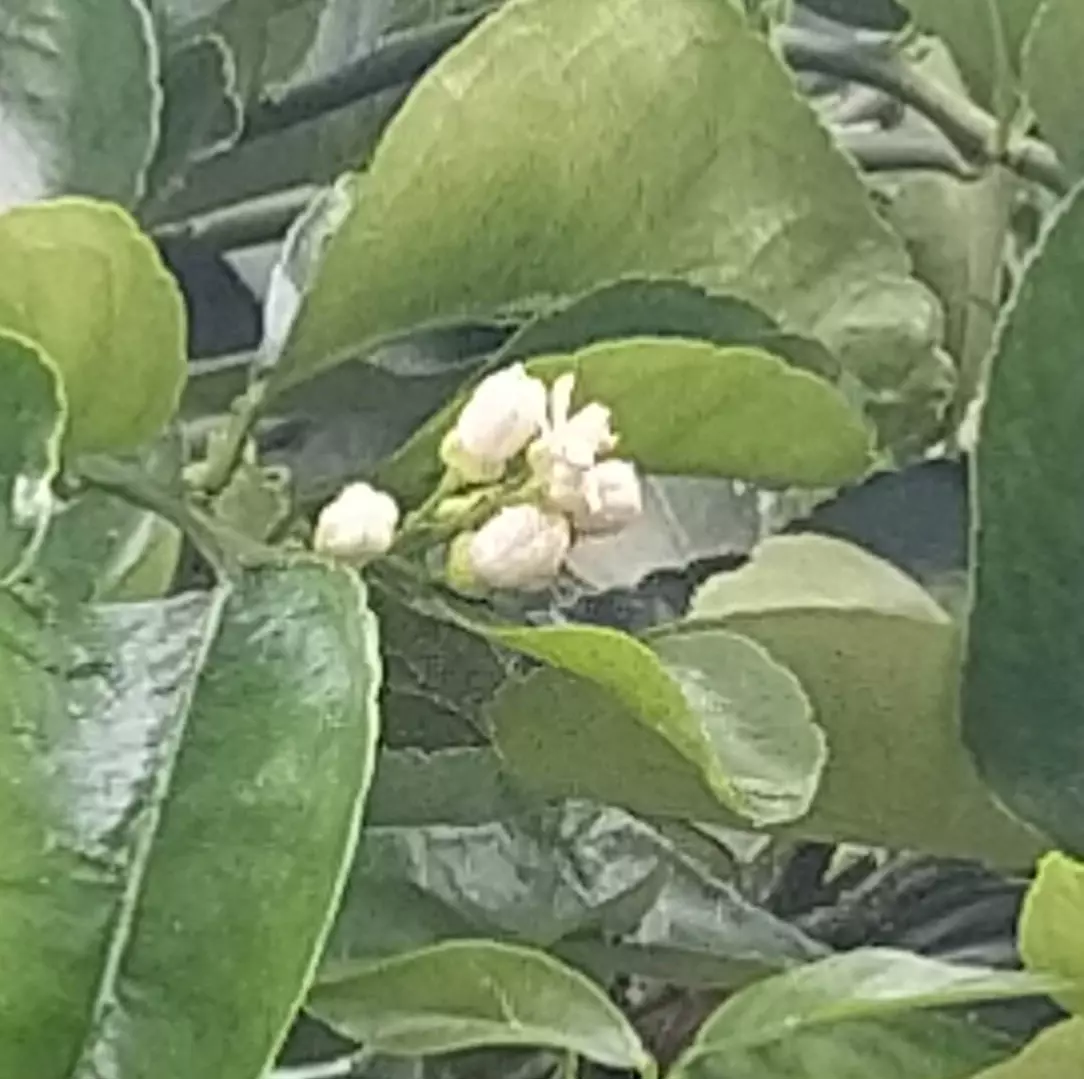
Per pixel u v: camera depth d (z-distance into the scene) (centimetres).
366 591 20
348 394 27
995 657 24
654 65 23
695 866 26
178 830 17
